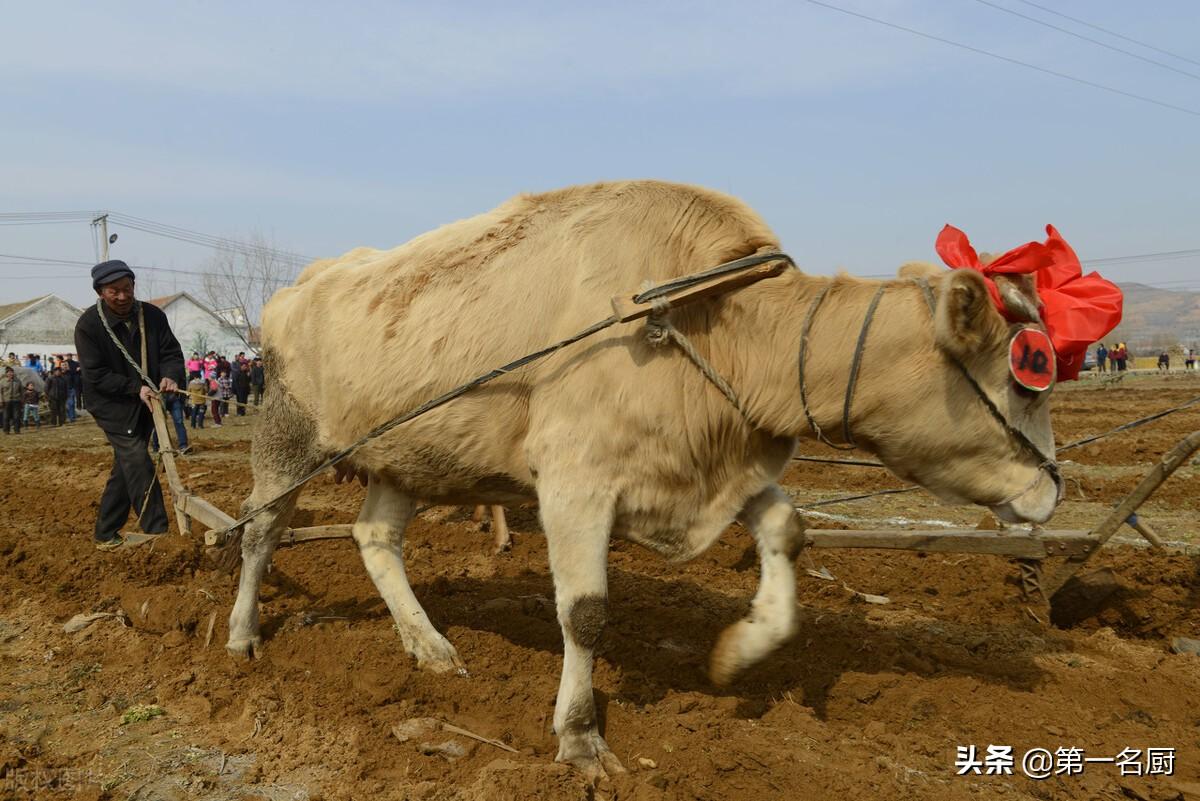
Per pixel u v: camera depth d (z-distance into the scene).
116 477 7.50
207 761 4.22
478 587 7.09
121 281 6.83
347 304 5.20
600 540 4.20
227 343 62.06
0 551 7.68
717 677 4.32
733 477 4.40
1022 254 4.16
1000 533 5.95
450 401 4.64
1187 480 11.30
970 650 5.63
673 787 3.88
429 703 4.90
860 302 4.28
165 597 6.25
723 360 4.29
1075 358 4.22
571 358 4.29
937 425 4.24
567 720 4.13
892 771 4.06
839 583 7.00
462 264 4.81
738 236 4.37
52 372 26.66
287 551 7.96
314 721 4.57
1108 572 6.21
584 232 4.52
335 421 5.29
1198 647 5.64
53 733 4.50
